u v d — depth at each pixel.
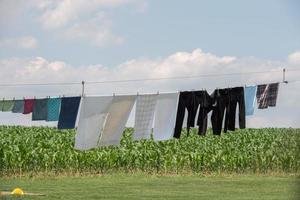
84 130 16.89
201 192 23.83
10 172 29.72
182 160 32.75
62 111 17.78
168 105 17.64
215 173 32.38
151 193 23.27
